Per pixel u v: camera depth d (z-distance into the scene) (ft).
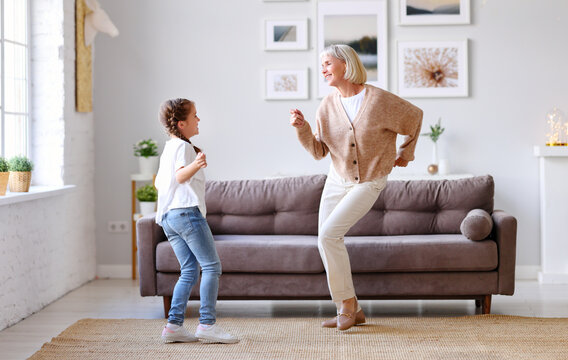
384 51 18.88
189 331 13.00
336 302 12.94
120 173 19.45
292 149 19.25
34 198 14.44
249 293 13.93
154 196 18.40
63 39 16.96
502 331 12.80
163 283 14.08
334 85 12.66
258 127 19.30
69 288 17.35
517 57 18.81
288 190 15.84
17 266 14.17
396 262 13.65
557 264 18.26
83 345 12.09
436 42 18.85
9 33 15.76
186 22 19.25
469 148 18.98
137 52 19.29
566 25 18.71
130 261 19.53
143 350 11.74
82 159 18.48
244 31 19.19
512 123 18.89
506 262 13.67
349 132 12.48
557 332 12.69
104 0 19.26
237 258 13.83
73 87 17.70
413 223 15.47
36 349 12.12
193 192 11.76
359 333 12.79
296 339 12.39
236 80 19.25
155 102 19.35
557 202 18.19
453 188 15.62
